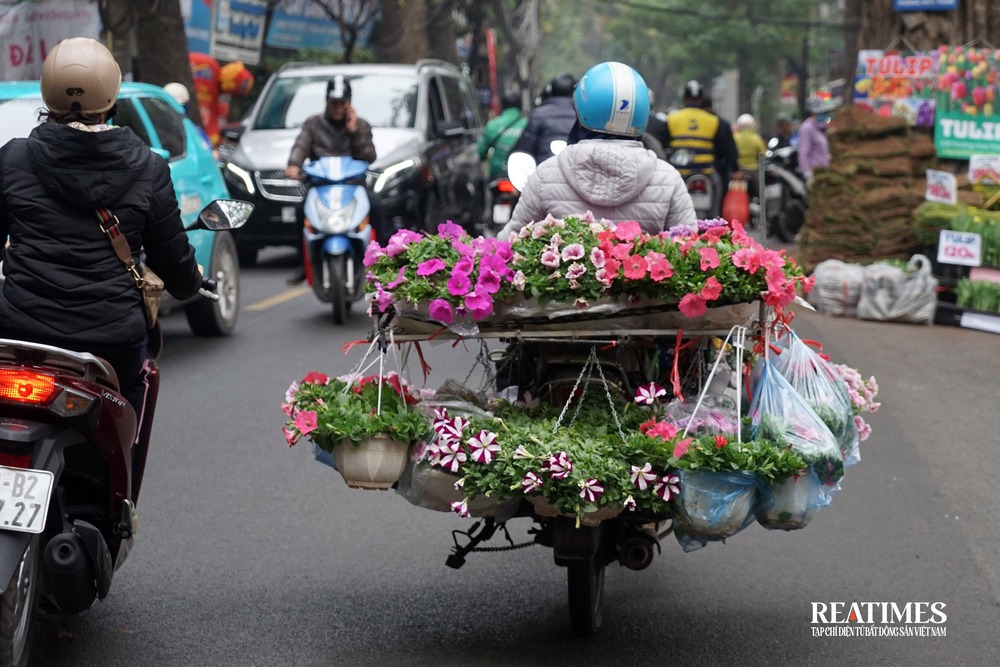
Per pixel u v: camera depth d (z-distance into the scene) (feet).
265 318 37.27
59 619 15.19
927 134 43.42
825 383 14.15
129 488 13.65
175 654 14.24
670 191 15.02
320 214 34.55
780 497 12.97
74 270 13.12
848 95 97.55
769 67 176.55
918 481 21.61
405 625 15.26
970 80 41.88
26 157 13.15
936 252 40.27
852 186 42.37
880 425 25.40
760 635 15.14
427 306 13.41
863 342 34.78
